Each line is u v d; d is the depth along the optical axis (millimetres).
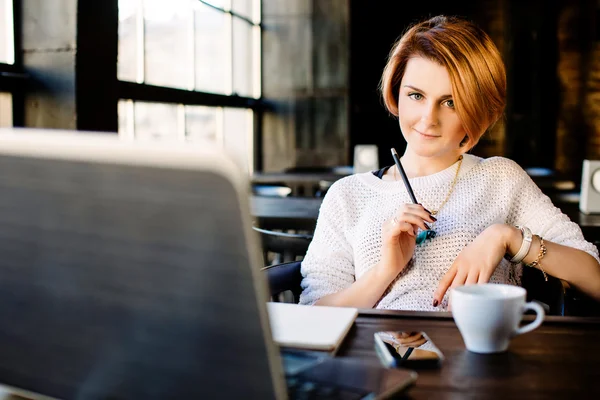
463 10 7586
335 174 4746
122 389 566
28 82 2914
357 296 1272
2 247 569
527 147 7582
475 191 1418
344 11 6527
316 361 810
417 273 1320
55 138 514
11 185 542
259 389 507
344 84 6594
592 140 7492
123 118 3906
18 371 621
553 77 7520
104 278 535
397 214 1278
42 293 568
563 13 7395
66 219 531
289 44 6684
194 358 522
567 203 2957
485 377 771
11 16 2891
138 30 4023
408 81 1327
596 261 1251
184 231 492
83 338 566
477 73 1267
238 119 6207
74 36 2844
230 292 491
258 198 3059
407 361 816
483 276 1153
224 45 5711
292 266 1477
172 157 476
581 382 754
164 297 515
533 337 927
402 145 7344
